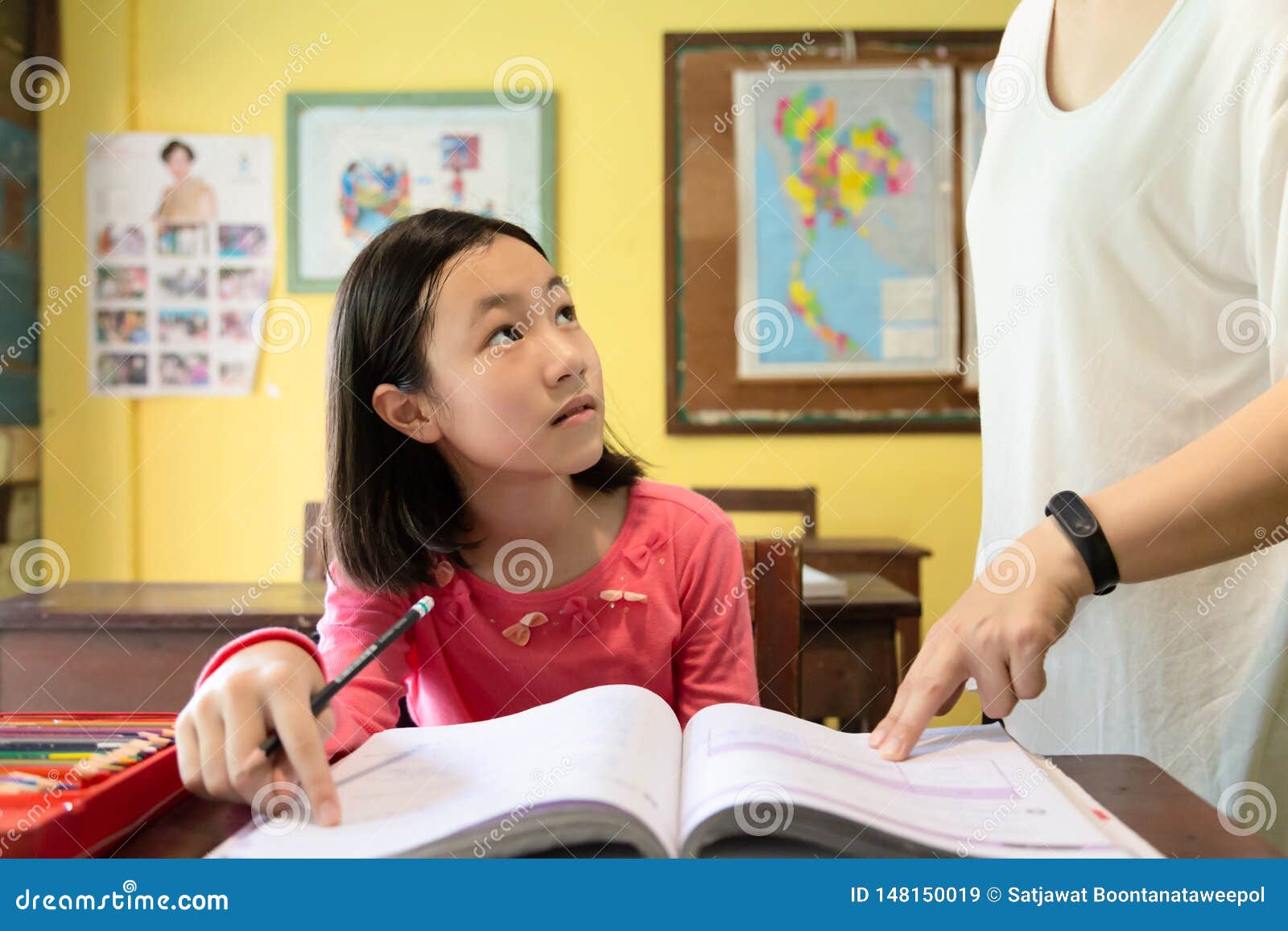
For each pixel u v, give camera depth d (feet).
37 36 8.76
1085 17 2.65
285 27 8.90
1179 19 2.37
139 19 8.89
